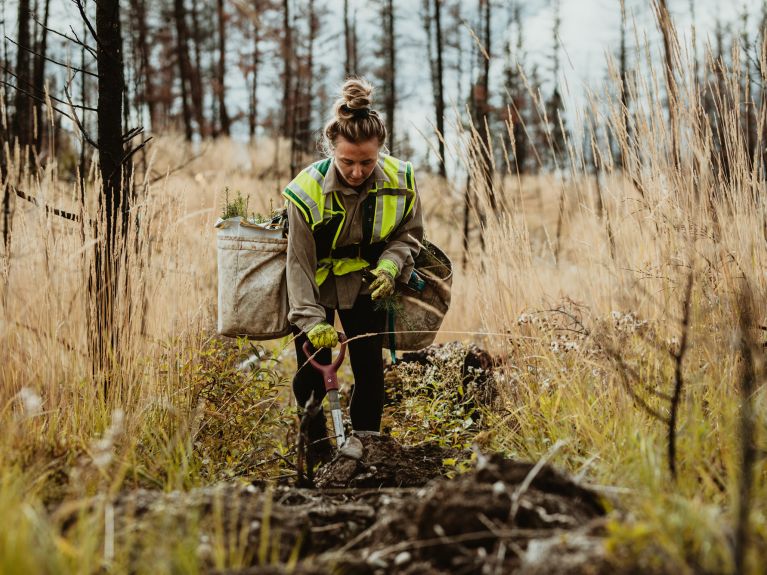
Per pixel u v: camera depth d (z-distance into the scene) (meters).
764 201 3.35
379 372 3.34
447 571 1.88
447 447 3.19
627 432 2.70
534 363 3.57
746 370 2.63
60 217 3.57
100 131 3.65
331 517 2.30
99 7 3.56
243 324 3.36
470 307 5.16
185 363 3.53
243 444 3.34
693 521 1.73
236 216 3.44
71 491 2.32
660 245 3.38
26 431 2.82
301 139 17.91
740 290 3.04
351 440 2.97
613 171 3.72
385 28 18.41
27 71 6.12
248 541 2.02
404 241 3.30
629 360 3.12
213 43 24.03
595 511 2.06
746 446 1.90
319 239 3.22
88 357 3.41
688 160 3.38
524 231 3.86
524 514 1.95
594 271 3.69
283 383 3.83
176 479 2.68
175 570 1.81
